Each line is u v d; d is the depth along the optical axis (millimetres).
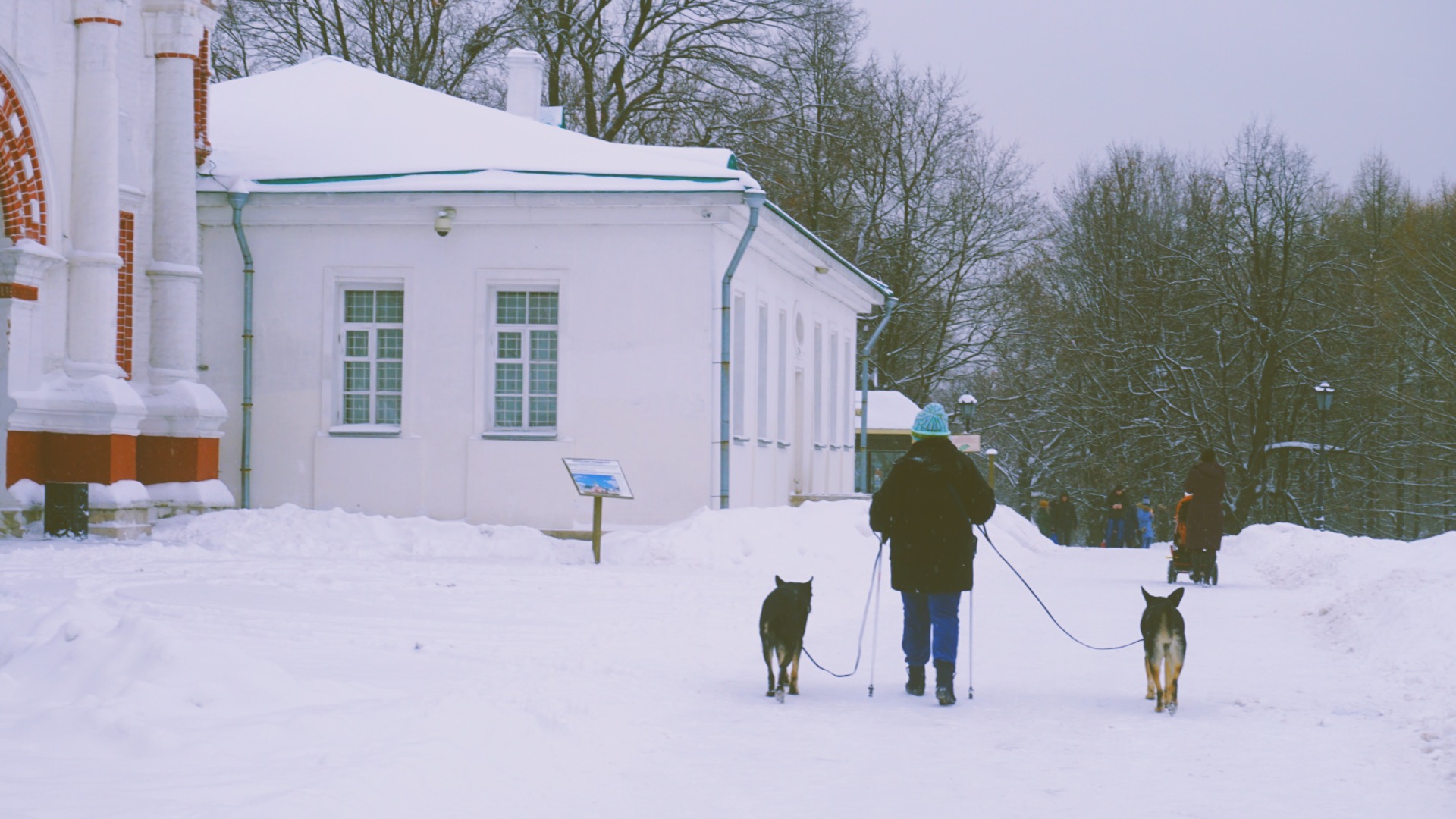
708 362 25156
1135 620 15969
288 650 11133
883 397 51250
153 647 8211
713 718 9320
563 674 10430
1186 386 57188
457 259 25797
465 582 17281
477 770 7094
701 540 22094
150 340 24312
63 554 18984
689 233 25219
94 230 22359
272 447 26234
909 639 10625
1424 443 54844
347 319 26375
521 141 27797
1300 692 10797
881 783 7488
